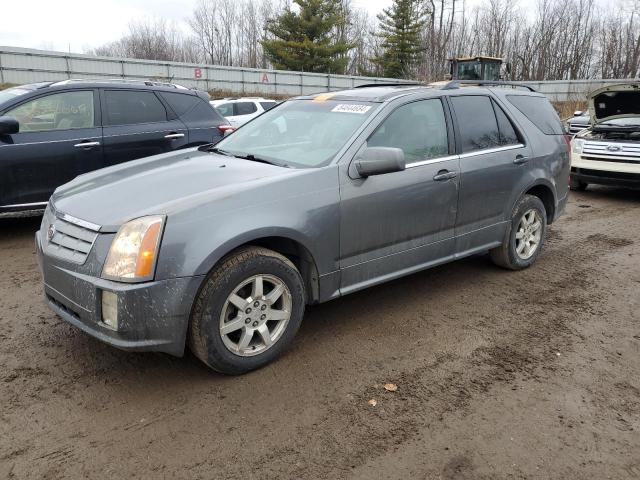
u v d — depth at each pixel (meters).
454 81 4.90
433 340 3.90
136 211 3.08
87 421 2.90
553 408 3.10
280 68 46.78
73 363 3.48
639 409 3.10
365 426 2.91
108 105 6.64
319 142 3.98
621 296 4.81
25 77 32.66
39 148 6.03
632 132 9.19
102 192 3.47
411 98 4.30
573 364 3.60
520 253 5.33
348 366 3.52
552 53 50.28
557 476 2.57
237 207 3.21
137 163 4.19
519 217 5.14
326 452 2.70
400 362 3.58
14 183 5.93
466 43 53.09
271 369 3.46
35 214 7.46
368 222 3.82
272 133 4.40
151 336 2.97
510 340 3.93
